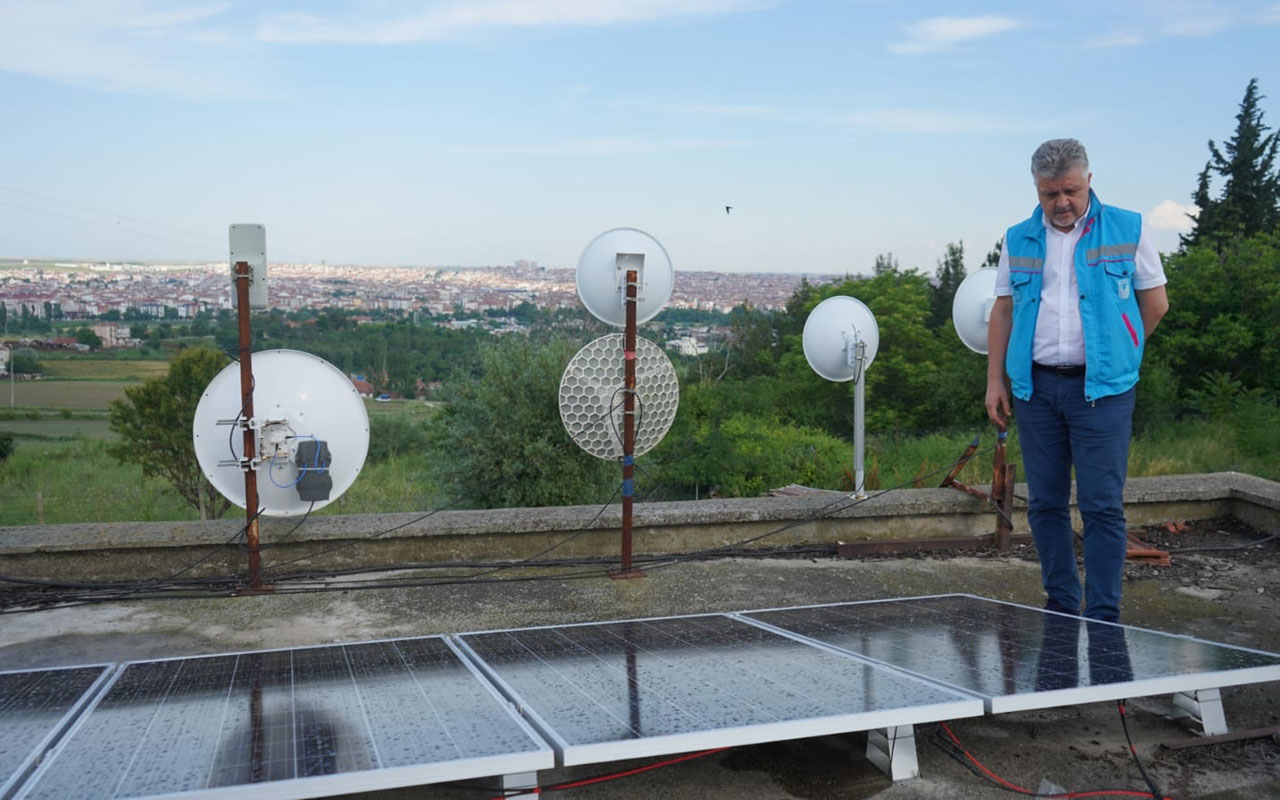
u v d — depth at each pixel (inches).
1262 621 175.2
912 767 108.8
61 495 949.2
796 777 108.9
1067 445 155.7
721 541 226.5
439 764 73.8
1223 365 918.4
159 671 104.1
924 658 111.2
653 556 219.0
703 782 107.6
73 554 189.5
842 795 104.7
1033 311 153.0
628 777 108.7
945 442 792.9
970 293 248.8
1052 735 121.3
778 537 229.3
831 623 130.7
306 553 201.2
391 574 200.8
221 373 192.1
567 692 96.7
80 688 97.9
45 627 165.9
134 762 73.9
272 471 190.4
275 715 86.1
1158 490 251.0
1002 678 102.7
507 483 772.0
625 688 98.2
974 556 227.8
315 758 74.8
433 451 814.5
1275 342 890.1
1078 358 149.4
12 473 1076.5
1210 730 120.2
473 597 186.2
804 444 903.1
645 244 204.4
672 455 873.5
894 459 778.8
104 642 158.2
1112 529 149.1
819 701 93.7
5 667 145.8
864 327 237.5
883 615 136.2
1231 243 1059.3
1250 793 106.3
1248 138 1496.1
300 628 166.1
